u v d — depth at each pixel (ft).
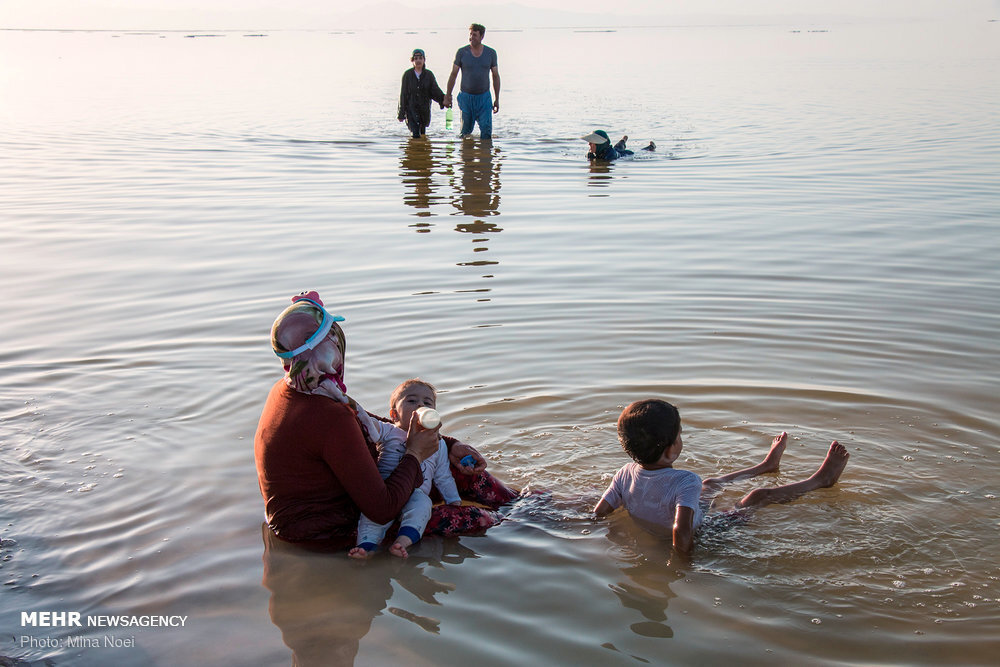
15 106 71.41
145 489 13.76
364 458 12.19
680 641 10.00
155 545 12.24
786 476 13.96
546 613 10.64
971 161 43.52
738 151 48.96
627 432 12.69
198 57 173.37
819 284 24.16
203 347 20.02
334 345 12.31
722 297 23.08
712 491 13.55
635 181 41.22
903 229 30.50
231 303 23.25
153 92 85.87
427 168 45.16
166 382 18.02
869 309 21.94
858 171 42.04
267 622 10.55
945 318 21.20
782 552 11.86
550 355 19.15
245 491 13.76
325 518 12.55
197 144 51.88
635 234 30.53
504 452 14.96
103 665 9.75
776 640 9.99
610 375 18.03
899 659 9.61
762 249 28.07
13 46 249.34
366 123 62.13
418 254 28.14
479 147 52.26
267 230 31.65
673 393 17.17
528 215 33.99
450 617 10.59
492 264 26.76
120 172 42.88
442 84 97.45
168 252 28.63
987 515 12.63
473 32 54.19
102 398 17.25
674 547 12.03
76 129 57.41
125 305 23.15
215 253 28.48
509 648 9.93
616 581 11.33
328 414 12.09
